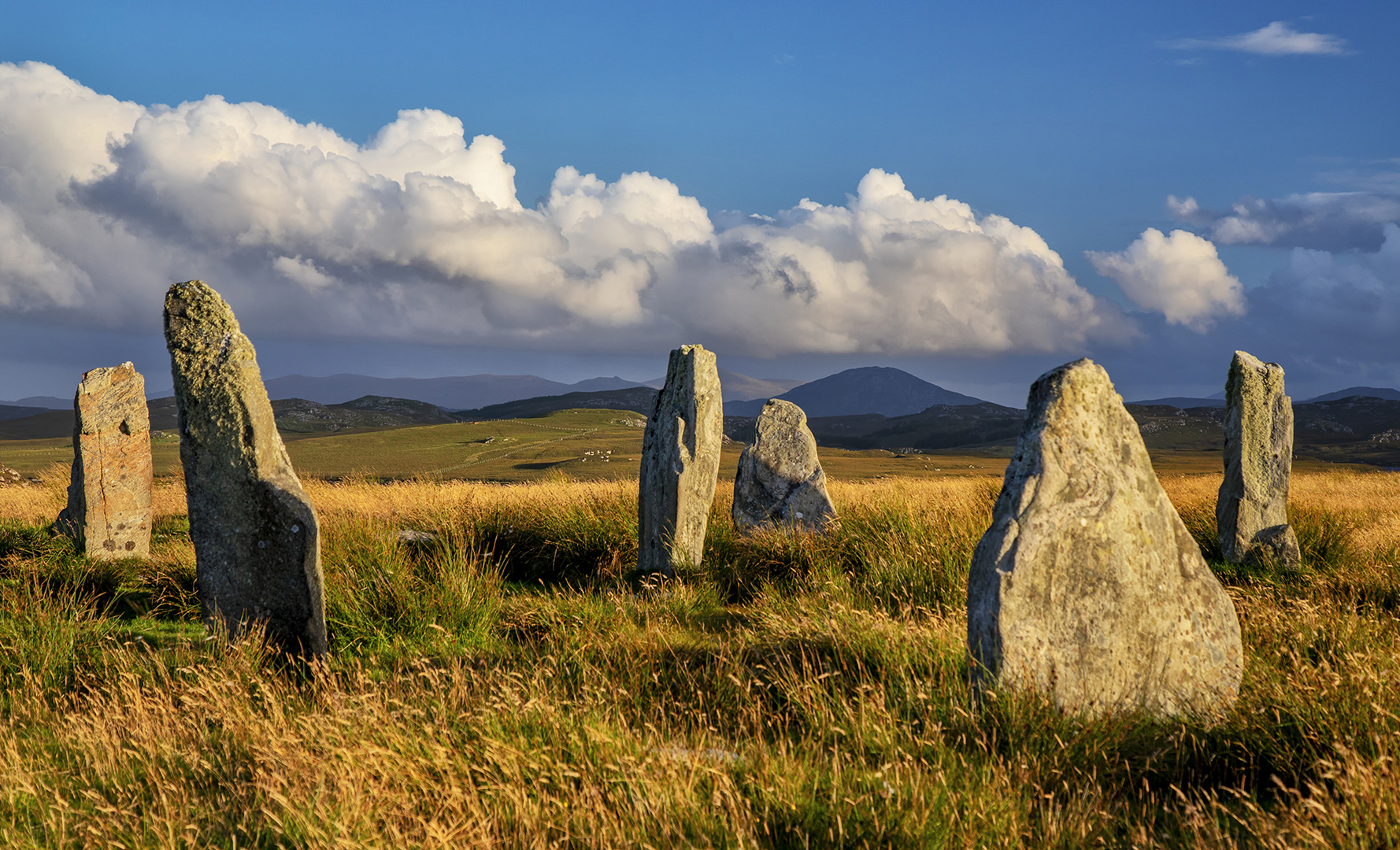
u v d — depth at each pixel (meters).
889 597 7.22
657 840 3.19
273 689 5.08
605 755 3.79
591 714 4.24
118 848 3.35
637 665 5.20
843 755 3.94
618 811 3.37
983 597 4.45
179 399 6.00
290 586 5.86
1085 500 4.59
